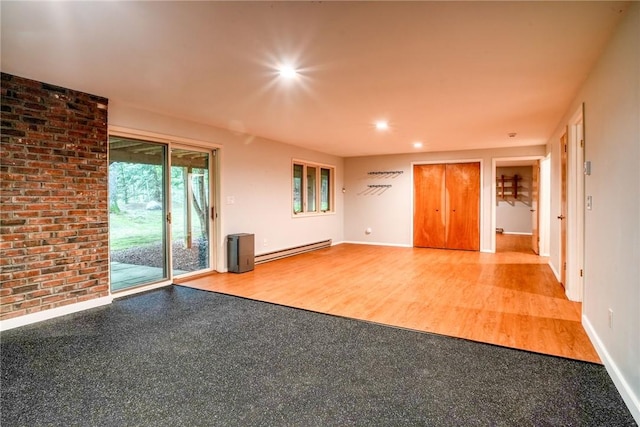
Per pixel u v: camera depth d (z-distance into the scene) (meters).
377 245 8.31
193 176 5.01
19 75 3.02
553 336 2.83
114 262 3.99
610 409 1.87
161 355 2.54
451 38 2.34
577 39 2.32
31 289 3.15
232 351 2.60
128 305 3.68
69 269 3.41
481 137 5.91
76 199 3.46
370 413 1.86
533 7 1.95
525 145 6.82
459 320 3.21
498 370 2.29
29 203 3.12
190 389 2.09
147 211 4.30
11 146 3.01
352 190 8.69
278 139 6.18
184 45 2.46
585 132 2.99
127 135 3.98
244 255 5.28
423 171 7.93
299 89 3.41
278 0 1.88
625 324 1.96
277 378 2.22
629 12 1.93
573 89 3.32
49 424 1.78
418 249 7.70
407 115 4.39
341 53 2.59
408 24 2.15
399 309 3.54
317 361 2.44
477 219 7.44
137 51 2.55
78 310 3.48
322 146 6.98
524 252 7.23
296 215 6.98
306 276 5.03
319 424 1.78
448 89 3.38
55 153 3.30
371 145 6.85
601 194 2.45
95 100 3.61
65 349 2.63
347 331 2.97
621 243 2.03
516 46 2.45
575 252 3.79
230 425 1.77
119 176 3.99
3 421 1.80
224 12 2.02
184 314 3.41
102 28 2.21
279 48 2.50
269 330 3.00
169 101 3.82
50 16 2.05
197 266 5.17
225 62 2.77
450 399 1.98
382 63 2.77
